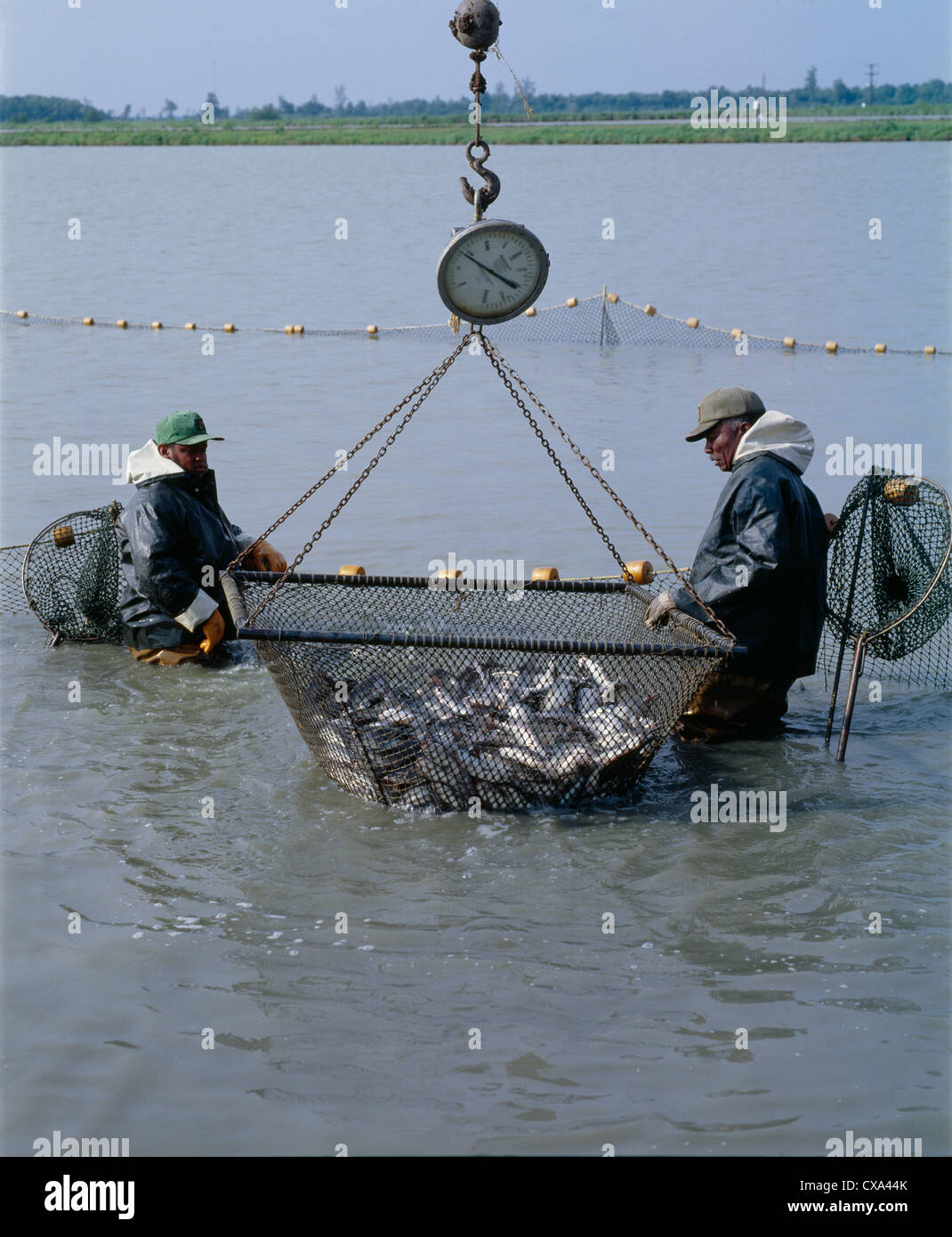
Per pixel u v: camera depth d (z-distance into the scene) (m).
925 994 4.47
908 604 6.97
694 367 18.02
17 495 11.18
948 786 6.22
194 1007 4.43
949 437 13.24
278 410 15.01
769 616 6.61
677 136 111.31
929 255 30.94
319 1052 4.18
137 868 5.38
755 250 32.19
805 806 6.00
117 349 19.73
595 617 7.38
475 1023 4.32
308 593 7.32
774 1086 4.00
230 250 34.50
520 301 6.00
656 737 5.99
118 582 8.28
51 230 40.03
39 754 6.54
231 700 7.35
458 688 6.12
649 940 4.84
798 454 6.80
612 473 12.03
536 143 116.62
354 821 5.84
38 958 4.71
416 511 10.81
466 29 5.77
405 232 38.47
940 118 155.12
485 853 5.53
